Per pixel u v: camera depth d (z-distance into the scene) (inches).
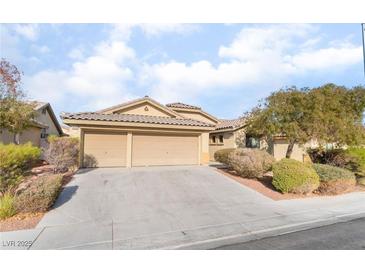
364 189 496.7
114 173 494.3
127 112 698.2
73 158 541.6
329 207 346.3
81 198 330.0
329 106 532.1
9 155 318.7
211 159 951.6
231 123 876.0
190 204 331.3
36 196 266.5
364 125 602.5
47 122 981.2
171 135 660.1
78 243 203.0
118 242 207.2
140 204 319.9
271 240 218.1
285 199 384.5
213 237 223.1
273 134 601.0
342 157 559.2
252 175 496.7
